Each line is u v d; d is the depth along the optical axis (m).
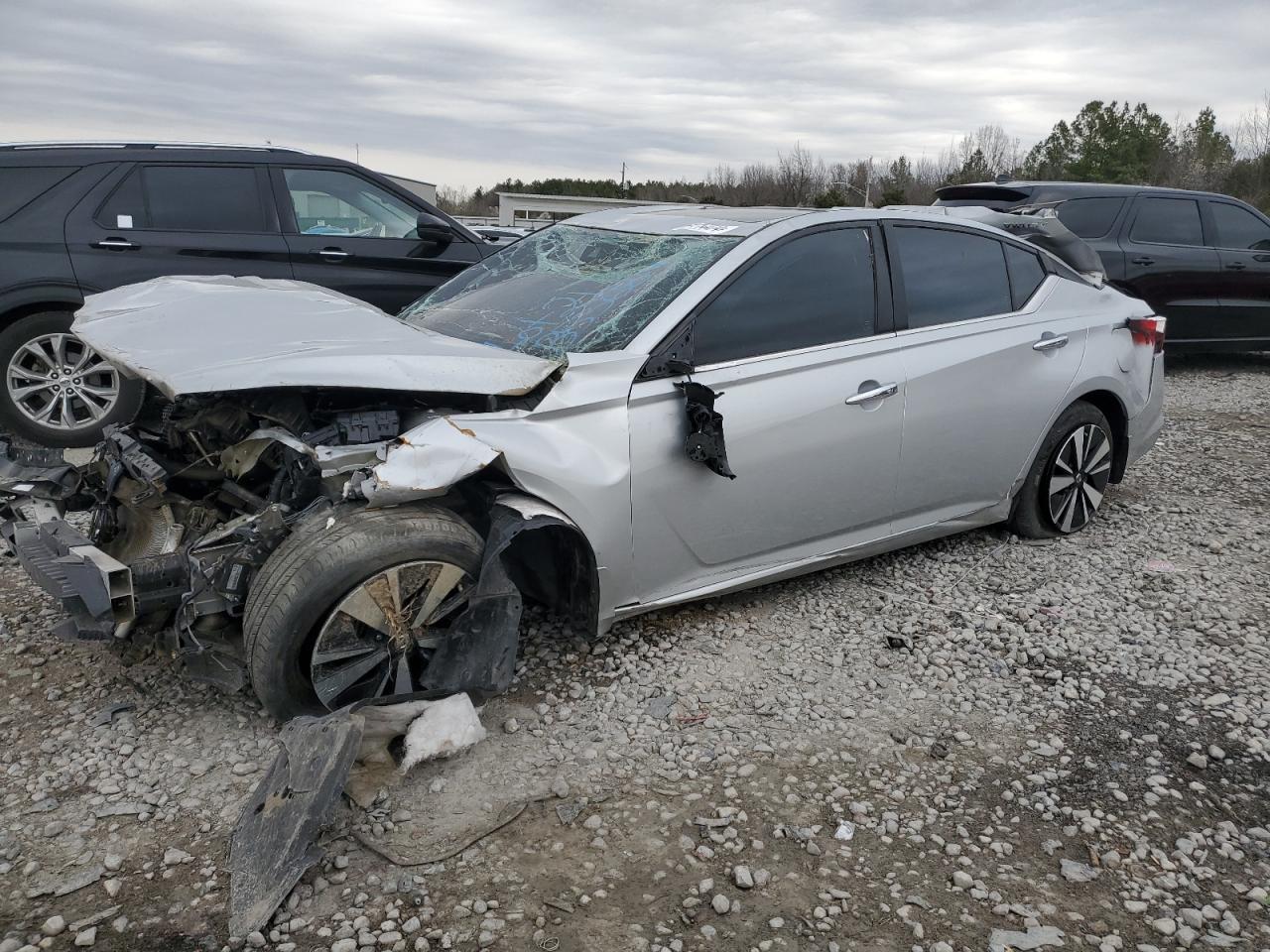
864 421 3.90
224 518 3.57
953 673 3.64
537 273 4.18
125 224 6.18
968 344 4.28
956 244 4.40
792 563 3.94
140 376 3.06
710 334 3.57
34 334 6.04
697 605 4.11
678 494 3.47
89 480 3.71
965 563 4.66
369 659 2.95
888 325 4.06
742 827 2.74
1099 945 2.35
